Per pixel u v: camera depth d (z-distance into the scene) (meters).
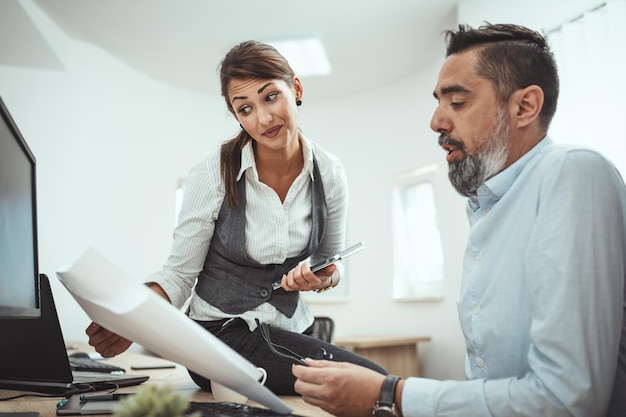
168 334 0.71
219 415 0.75
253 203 1.44
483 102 0.94
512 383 0.78
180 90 4.82
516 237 0.90
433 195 4.45
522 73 0.92
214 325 1.40
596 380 0.75
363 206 4.86
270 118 1.36
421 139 4.48
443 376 4.14
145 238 4.46
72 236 4.05
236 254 1.42
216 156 1.47
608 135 2.73
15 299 0.91
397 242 4.68
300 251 1.49
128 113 4.46
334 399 0.84
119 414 0.52
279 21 3.82
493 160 0.94
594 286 0.77
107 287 0.72
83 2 3.60
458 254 4.07
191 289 1.50
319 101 5.11
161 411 0.51
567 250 0.78
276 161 1.46
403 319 4.50
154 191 4.55
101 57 4.30
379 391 0.82
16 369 1.28
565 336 0.75
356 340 3.88
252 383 0.74
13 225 0.91
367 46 4.16
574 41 2.92
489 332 0.91
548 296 0.78
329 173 1.54
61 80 4.09
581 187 0.81
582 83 2.88
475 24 3.51
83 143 4.17
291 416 0.78
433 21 3.83
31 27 3.61
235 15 3.75
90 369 1.74
